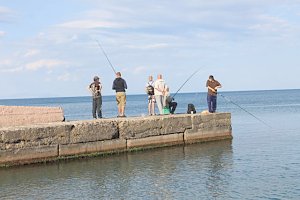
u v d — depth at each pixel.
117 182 9.77
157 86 16.23
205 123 15.80
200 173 10.58
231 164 11.70
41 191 9.03
